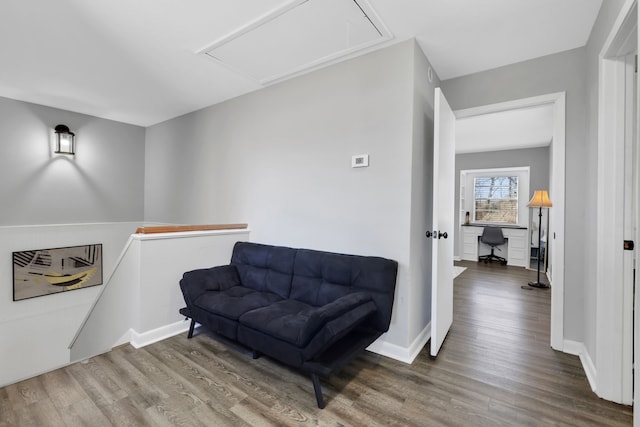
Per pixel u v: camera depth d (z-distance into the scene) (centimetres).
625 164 173
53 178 384
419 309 244
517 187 640
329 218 263
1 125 344
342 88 257
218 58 256
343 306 180
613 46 167
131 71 282
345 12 194
